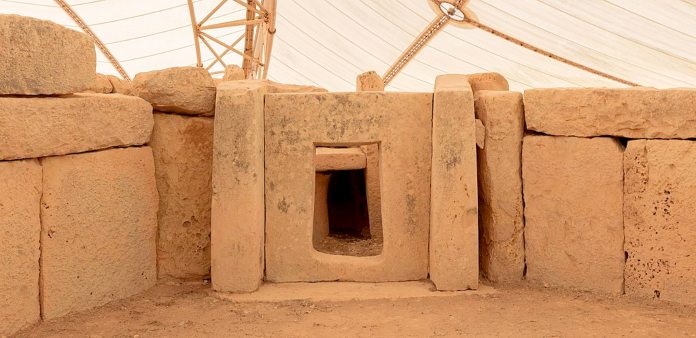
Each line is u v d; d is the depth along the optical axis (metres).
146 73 4.33
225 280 4.11
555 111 4.23
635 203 4.05
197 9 12.28
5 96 3.28
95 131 3.78
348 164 5.95
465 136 4.07
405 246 4.37
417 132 4.36
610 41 9.30
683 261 3.91
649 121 3.98
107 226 3.92
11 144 3.22
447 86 4.23
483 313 3.75
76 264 3.71
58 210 3.58
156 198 4.36
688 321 3.61
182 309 3.88
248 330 3.50
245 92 4.05
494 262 4.40
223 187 4.06
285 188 4.35
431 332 3.44
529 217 4.36
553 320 3.62
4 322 3.24
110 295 3.96
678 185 3.90
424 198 4.38
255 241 4.09
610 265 4.15
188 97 4.30
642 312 3.77
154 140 4.38
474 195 4.09
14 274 3.30
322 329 3.51
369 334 3.43
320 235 6.09
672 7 7.86
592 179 4.17
